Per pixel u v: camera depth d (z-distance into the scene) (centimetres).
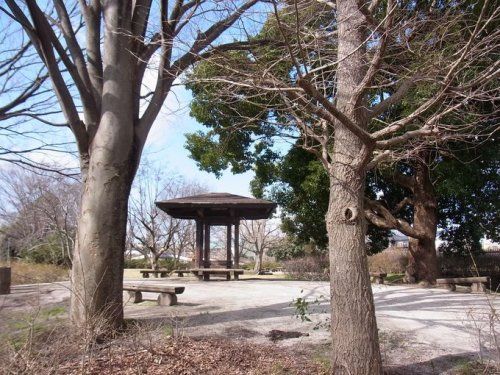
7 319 675
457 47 639
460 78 643
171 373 535
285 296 1105
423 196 1532
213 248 4669
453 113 638
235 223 1748
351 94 538
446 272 1859
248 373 539
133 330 667
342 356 496
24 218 2494
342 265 510
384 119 1117
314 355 603
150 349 595
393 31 541
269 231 4459
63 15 780
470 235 1647
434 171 1443
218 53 553
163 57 745
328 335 698
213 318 827
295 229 1909
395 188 1762
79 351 554
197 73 673
